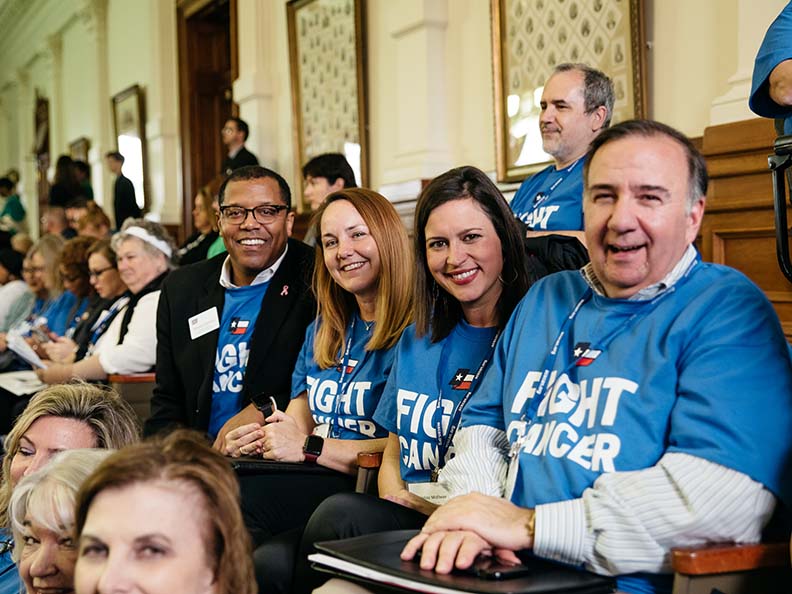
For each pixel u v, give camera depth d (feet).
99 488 3.69
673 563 4.55
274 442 8.21
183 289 10.63
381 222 8.29
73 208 28.37
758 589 4.67
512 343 6.10
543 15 14.35
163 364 10.68
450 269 6.77
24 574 5.07
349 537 6.04
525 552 5.32
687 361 5.14
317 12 21.33
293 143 22.85
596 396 5.34
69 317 17.69
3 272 24.94
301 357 9.21
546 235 8.45
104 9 37.58
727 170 10.82
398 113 17.78
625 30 12.82
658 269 5.32
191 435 3.92
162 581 3.61
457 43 16.81
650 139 5.28
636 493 4.91
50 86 47.67
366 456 7.64
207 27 29.81
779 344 5.11
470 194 6.74
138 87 32.81
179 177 30.63
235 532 3.76
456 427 6.82
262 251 10.09
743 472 4.80
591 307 5.71
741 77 10.91
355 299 8.79
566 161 10.78
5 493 6.66
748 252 10.69
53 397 6.65
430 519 5.24
